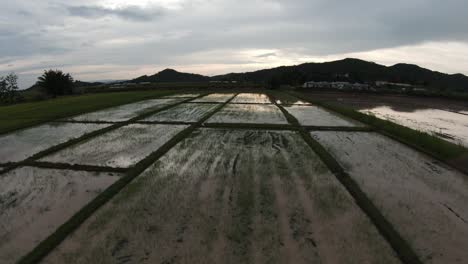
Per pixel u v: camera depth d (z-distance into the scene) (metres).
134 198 4.80
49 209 4.54
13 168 6.41
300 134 9.52
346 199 4.71
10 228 4.00
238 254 3.31
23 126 10.82
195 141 8.65
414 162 6.60
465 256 3.29
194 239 3.61
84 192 5.15
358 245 3.47
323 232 3.75
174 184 5.38
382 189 5.13
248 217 4.14
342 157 6.98
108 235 3.74
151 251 3.39
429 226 3.91
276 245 3.47
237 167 6.29
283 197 4.79
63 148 7.97
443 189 5.12
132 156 7.24
